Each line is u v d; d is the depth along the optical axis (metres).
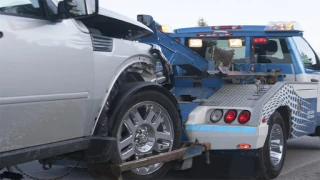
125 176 4.51
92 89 4.11
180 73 6.96
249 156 5.78
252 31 7.72
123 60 4.52
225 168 6.10
